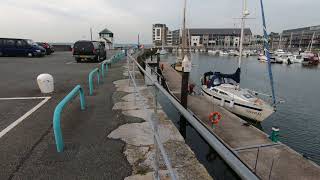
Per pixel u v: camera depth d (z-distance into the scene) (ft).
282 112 66.74
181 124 37.99
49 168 12.77
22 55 92.94
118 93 30.42
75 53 73.92
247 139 33.81
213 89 56.08
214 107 49.57
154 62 167.12
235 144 32.22
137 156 14.03
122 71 53.93
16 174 12.20
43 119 20.16
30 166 12.93
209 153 33.22
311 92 98.12
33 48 93.71
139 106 24.17
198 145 34.86
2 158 13.73
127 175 12.17
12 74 47.09
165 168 12.66
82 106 23.17
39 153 14.33
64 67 61.11
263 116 46.32
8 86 34.63
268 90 101.19
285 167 27.12
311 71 169.27
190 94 62.13
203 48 442.50
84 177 12.02
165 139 16.21
